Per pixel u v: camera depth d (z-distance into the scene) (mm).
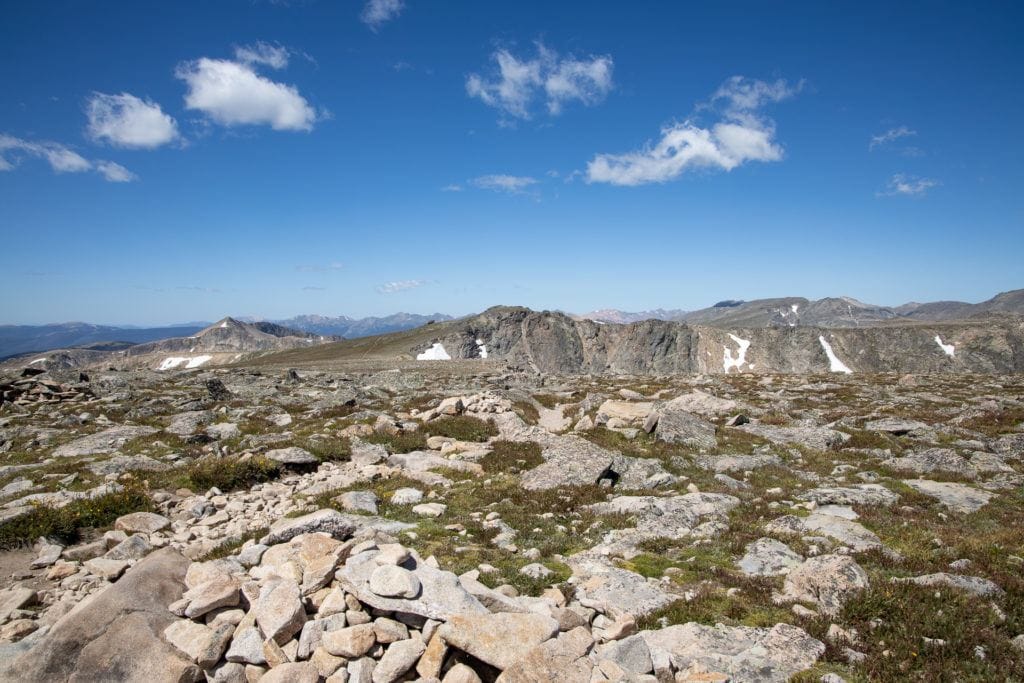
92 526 15555
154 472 21266
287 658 8570
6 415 35000
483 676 8516
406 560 10445
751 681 8555
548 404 45188
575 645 8648
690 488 20078
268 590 9555
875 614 10266
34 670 7977
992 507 16875
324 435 27609
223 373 73062
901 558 12602
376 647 8820
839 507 17203
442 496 19031
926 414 32688
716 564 13055
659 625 10445
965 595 10500
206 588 9492
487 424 30438
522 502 18422
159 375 62219
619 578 12000
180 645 8586
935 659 8906
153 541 14328
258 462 21203
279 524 14070
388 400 43562
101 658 8172
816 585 11172
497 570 12273
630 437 28250
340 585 9883
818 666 8938
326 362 159125
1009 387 46344
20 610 10656
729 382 58406
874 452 24750
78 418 32781
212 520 16172
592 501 18625
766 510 16984
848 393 44719
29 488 18953
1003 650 8922
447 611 9055
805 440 27141
